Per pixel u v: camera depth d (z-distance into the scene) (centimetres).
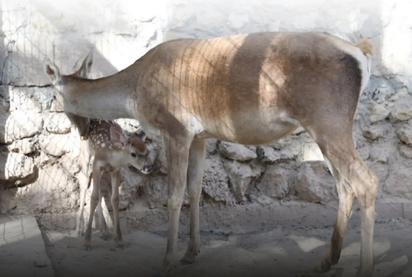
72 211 1088
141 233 1061
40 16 1082
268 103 779
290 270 873
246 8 1115
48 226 1077
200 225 1087
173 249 853
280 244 1001
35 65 1086
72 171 1088
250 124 802
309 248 976
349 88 752
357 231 1054
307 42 768
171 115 848
